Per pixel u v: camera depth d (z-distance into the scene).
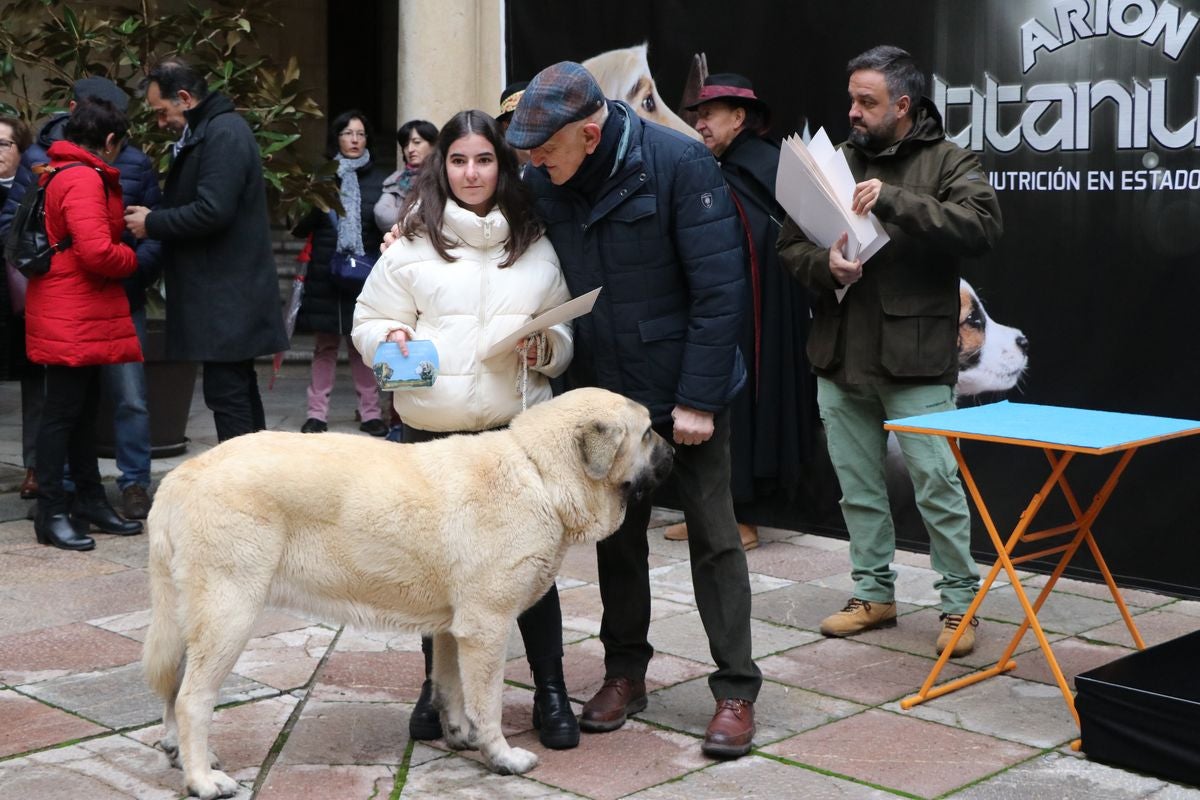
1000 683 4.23
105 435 7.59
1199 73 4.84
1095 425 3.88
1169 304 5.02
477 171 3.44
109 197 5.77
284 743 3.69
